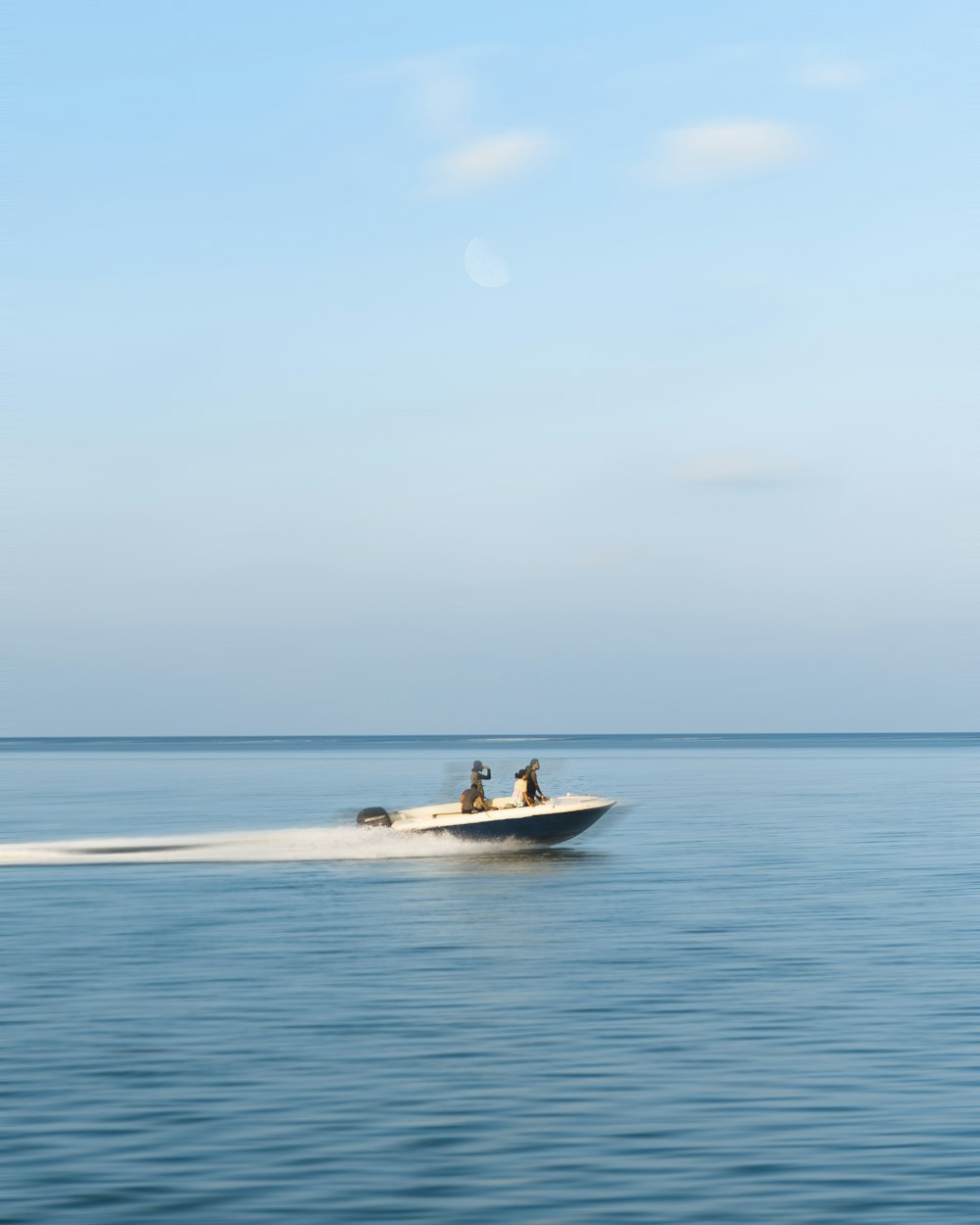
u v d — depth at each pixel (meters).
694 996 18.62
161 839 44.31
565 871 35.56
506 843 38.69
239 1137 12.47
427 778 108.75
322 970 20.88
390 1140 12.40
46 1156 11.93
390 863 37.66
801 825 53.31
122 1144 12.27
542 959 21.73
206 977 20.30
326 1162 11.81
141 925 25.92
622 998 18.53
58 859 38.78
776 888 31.50
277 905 29.09
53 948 23.14
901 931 24.47
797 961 21.30
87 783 101.75
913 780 104.25
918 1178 11.34
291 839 43.44
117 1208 10.71
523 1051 15.58
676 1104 13.44
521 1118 13.02
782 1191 11.09
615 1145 12.25
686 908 27.92
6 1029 16.73
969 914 26.75
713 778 109.62
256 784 98.31
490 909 28.03
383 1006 18.05
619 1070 14.70
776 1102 13.51
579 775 117.19
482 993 18.97
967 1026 16.61
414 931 25.02
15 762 179.38
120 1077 14.46
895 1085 14.02
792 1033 16.33
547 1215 10.59
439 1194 11.05
